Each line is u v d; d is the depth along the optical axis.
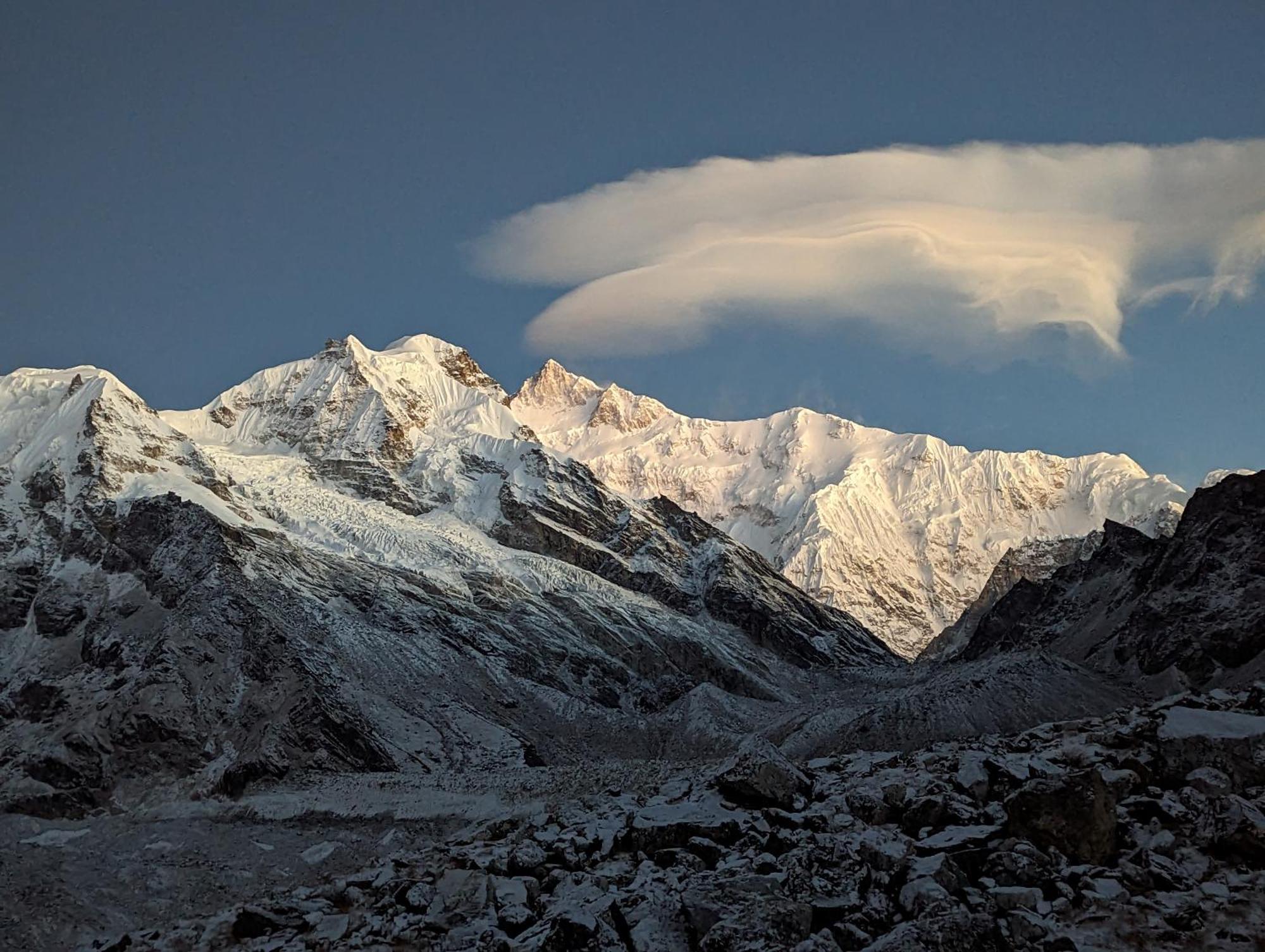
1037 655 192.00
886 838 39.16
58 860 120.44
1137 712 49.47
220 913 44.75
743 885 36.66
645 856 41.44
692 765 113.12
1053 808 38.50
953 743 53.00
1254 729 42.19
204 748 190.75
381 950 38.31
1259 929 33.66
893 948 32.59
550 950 35.66
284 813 153.38
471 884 40.56
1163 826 39.03
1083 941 34.00
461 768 195.50
